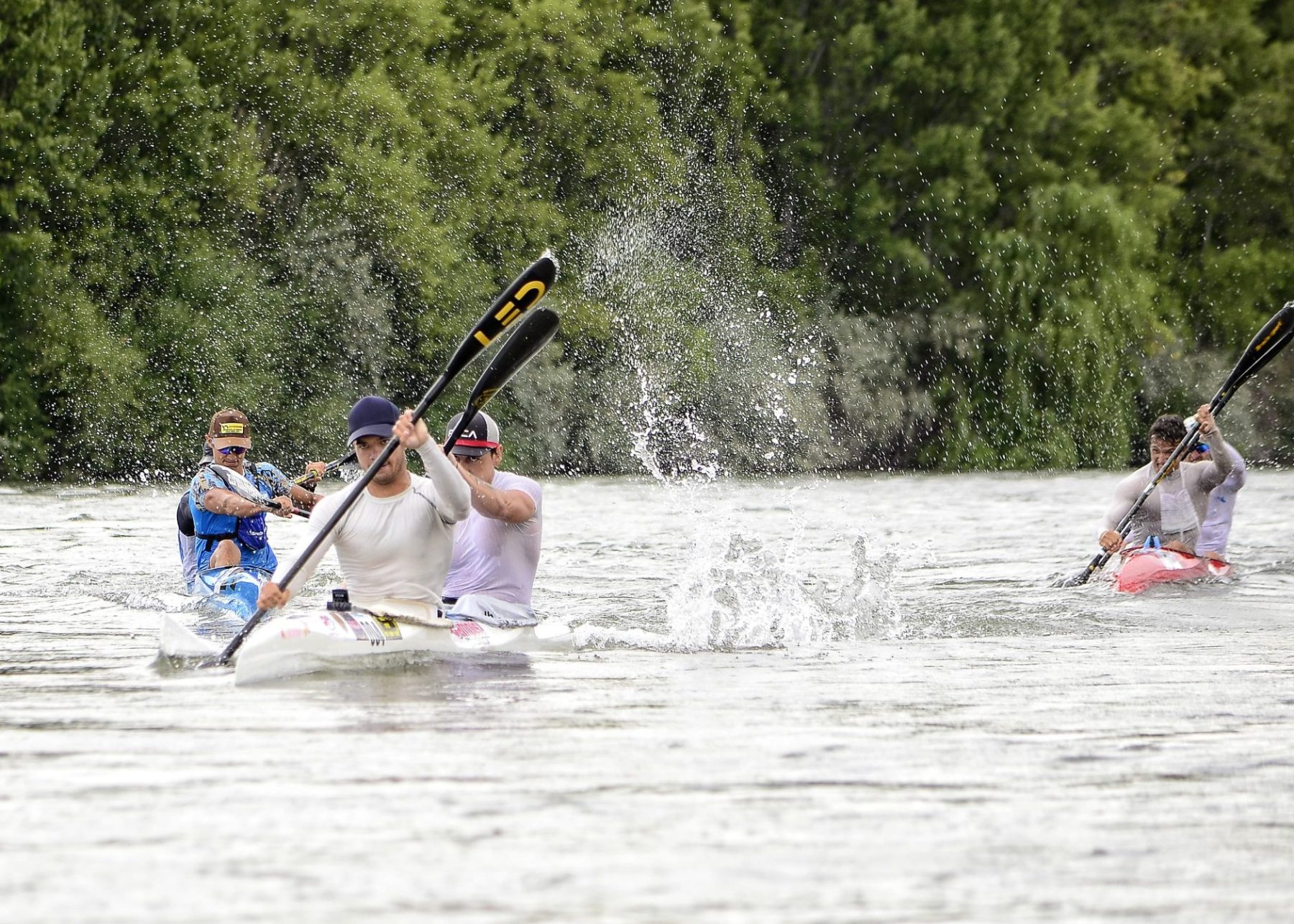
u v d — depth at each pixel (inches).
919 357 3302.2
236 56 2783.0
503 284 2925.7
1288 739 508.4
